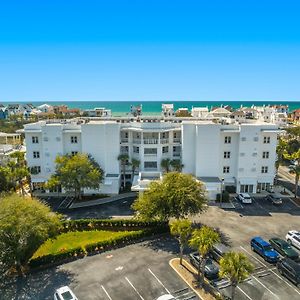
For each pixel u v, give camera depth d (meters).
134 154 60.62
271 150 56.81
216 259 32.53
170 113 138.12
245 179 57.03
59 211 49.44
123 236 37.06
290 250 34.00
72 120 66.50
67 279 29.72
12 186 52.00
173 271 30.98
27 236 29.00
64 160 52.91
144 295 27.12
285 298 26.75
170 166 58.69
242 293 27.41
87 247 34.81
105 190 57.06
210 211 48.44
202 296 26.95
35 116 146.62
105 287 28.33
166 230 40.03
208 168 57.28
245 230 41.19
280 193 57.47
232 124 60.06
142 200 40.09
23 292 27.70
